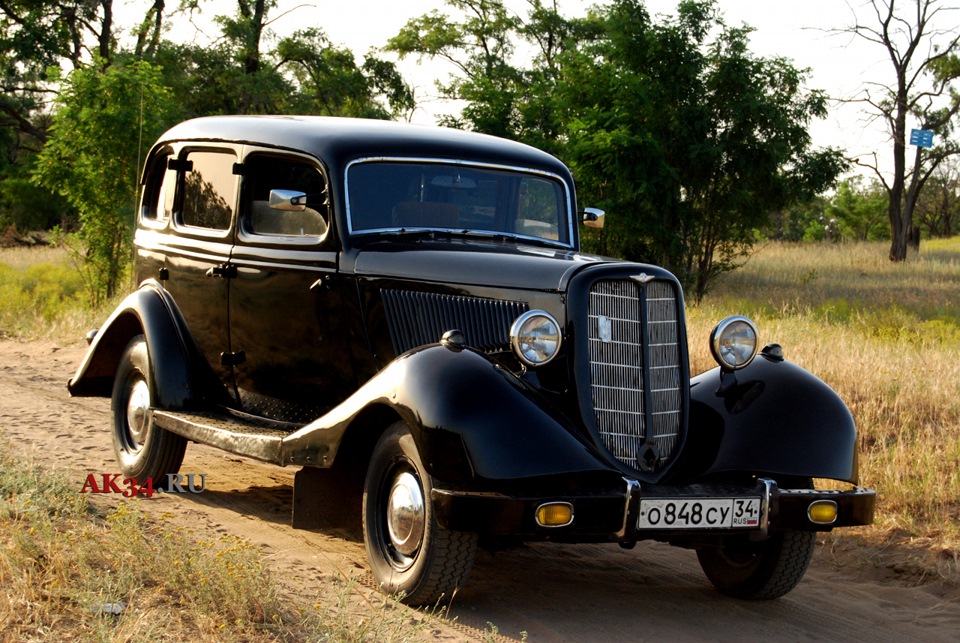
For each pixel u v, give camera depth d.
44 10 34.56
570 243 6.24
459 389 4.35
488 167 5.97
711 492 4.50
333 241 5.53
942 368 10.20
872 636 4.84
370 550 4.80
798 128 22.50
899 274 30.50
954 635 4.91
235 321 6.12
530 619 4.60
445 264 5.17
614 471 4.43
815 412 4.88
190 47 33.97
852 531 6.41
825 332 12.51
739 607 5.16
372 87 38.16
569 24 43.34
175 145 6.85
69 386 7.14
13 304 16.14
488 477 4.20
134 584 4.25
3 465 5.82
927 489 6.71
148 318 6.47
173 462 6.44
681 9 22.30
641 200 21.16
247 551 5.04
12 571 4.14
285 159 5.89
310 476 5.07
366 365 5.43
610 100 22.83
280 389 5.97
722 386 5.04
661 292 4.89
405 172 5.74
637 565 5.86
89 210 17.98
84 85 18.25
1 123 39.41
